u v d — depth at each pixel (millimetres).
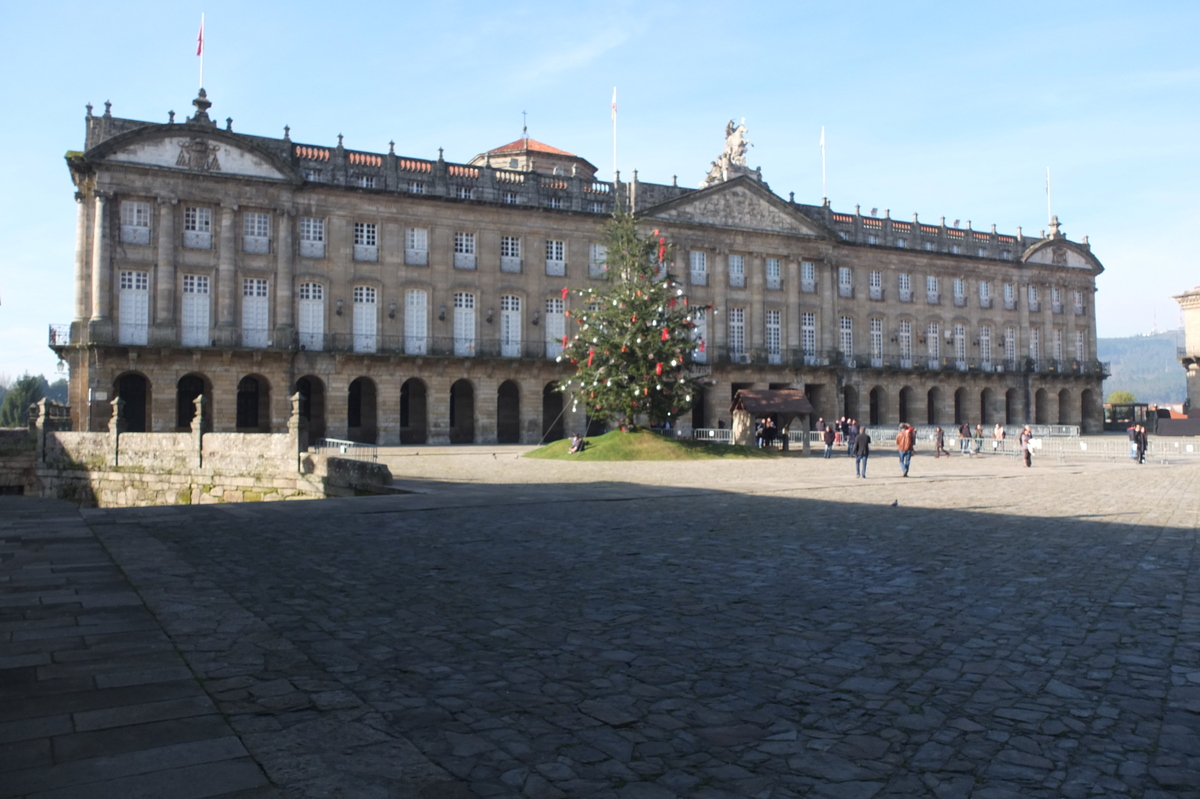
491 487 27812
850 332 80500
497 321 63938
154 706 6367
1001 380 87688
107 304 52312
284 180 56938
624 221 52406
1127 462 47281
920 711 6641
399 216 61125
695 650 8375
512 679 7410
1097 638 8805
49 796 4820
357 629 9070
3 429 44062
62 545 14648
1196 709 6645
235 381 55812
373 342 60156
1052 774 5465
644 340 47812
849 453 51188
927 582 11805
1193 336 96188
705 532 16984
